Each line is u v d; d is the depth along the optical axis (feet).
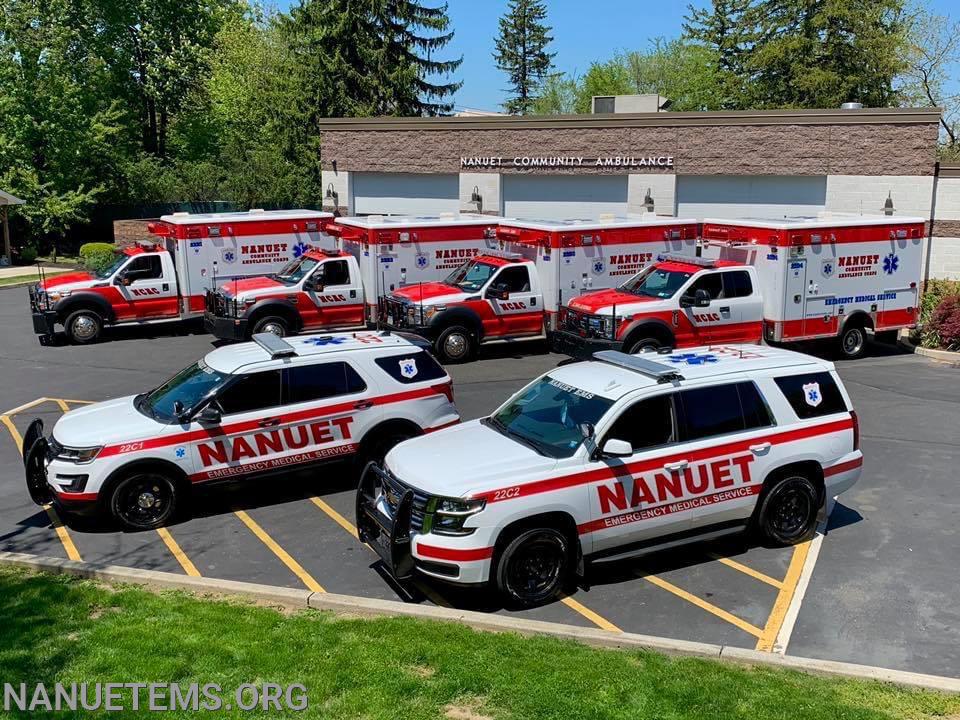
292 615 23.70
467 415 46.06
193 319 73.77
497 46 269.03
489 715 18.33
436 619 23.45
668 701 18.85
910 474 36.88
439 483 24.36
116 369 57.88
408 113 175.32
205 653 21.09
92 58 147.84
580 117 84.58
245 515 32.76
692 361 29.45
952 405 47.88
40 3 129.39
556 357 62.13
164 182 151.23
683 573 27.27
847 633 23.32
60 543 29.96
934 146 70.08
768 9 157.58
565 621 24.06
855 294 59.11
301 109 159.74
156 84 168.86
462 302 59.26
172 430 30.96
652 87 242.37
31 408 48.24
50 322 66.23
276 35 193.98
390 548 24.30
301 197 157.07
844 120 73.26
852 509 33.04
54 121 129.70
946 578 26.91
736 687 19.60
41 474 31.55
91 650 21.30
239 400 31.99
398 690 19.29
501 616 23.70
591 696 19.01
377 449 34.32
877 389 51.67
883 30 146.30
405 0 171.94
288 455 32.65
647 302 54.34
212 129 177.06
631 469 25.67
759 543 29.60
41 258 133.08
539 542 24.70
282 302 62.75
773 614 24.44
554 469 24.80
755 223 57.47
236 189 152.56
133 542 30.01
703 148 79.61
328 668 20.30
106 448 30.22
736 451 27.25
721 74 168.96
